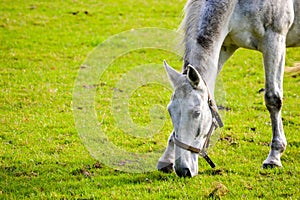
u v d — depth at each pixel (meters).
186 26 10.29
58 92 17.75
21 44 23.59
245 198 9.84
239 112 15.88
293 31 11.80
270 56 11.04
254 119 15.29
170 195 9.98
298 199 9.83
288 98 17.25
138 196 9.95
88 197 9.95
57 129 14.30
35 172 11.31
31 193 10.09
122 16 28.59
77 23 27.36
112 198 9.89
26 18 27.80
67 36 25.08
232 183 10.54
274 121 11.42
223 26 10.24
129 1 32.00
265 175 11.02
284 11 10.97
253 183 10.59
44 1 31.52
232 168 11.41
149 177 10.91
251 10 10.67
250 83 18.92
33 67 20.61
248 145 13.15
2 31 25.48
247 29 10.85
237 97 17.38
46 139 13.50
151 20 27.59
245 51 23.22
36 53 22.48
